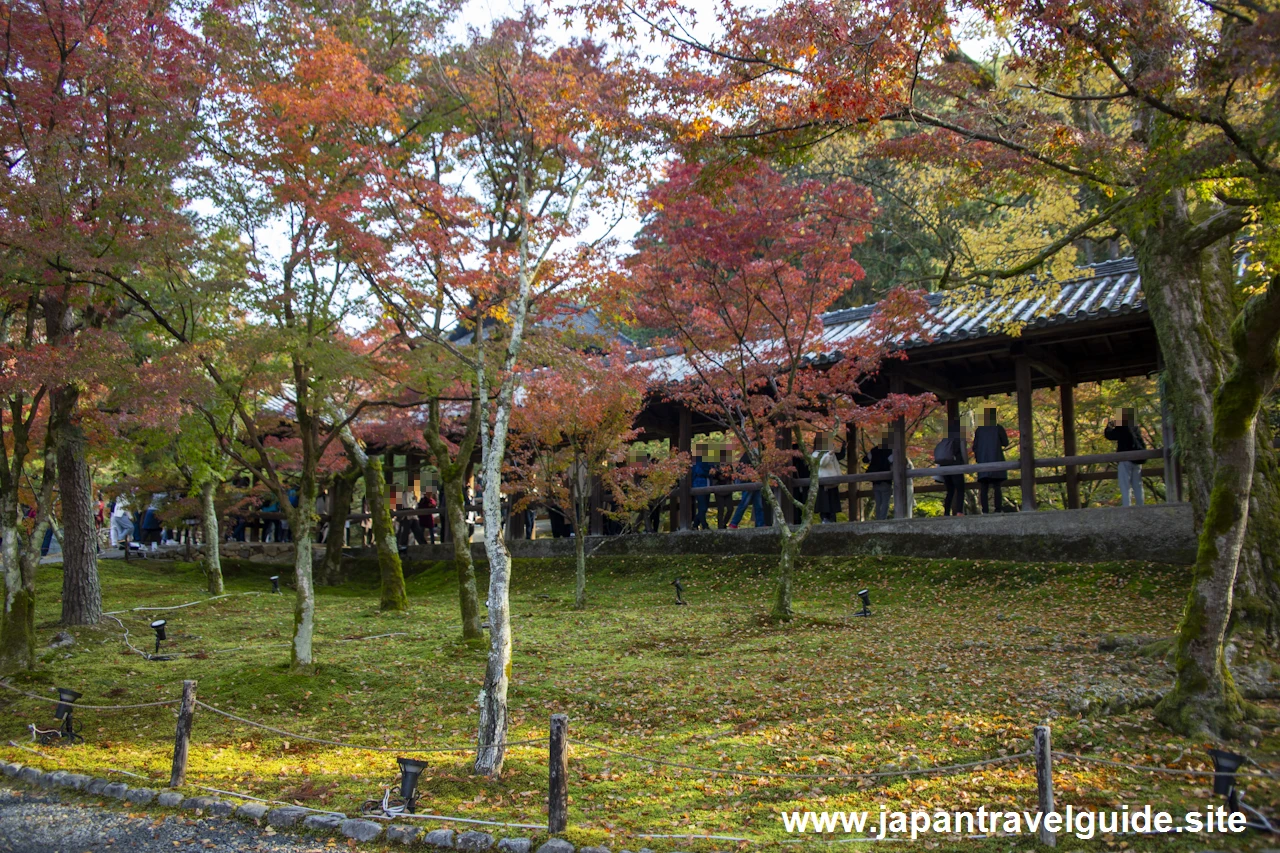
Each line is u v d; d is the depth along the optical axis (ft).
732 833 19.31
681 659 36.88
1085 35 22.44
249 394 37.52
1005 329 44.39
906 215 53.72
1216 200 34.19
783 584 44.52
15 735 29.89
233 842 20.22
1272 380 22.98
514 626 47.19
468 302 35.37
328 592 70.69
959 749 23.70
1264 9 20.12
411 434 65.62
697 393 52.03
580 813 20.86
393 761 25.66
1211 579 23.97
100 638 45.88
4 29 33.53
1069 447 58.80
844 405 48.55
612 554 69.77
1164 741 22.97
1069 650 33.60
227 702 33.06
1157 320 32.65
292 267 34.78
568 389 44.37
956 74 27.81
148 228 33.24
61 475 49.14
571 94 30.48
